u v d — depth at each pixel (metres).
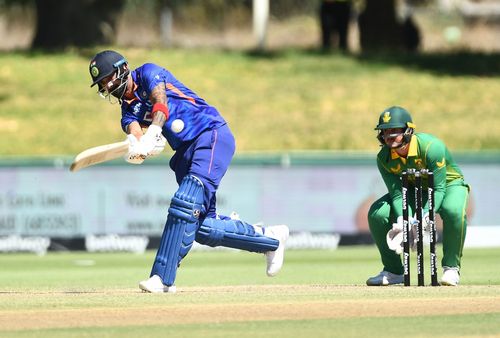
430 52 112.50
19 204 64.19
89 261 57.38
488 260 52.53
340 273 44.31
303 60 105.88
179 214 27.44
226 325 21.53
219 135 27.88
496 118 90.62
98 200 64.81
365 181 66.69
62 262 56.66
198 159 27.70
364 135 85.94
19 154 81.12
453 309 23.78
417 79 100.31
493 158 66.94
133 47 110.56
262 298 25.86
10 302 25.30
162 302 25.08
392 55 108.81
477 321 22.03
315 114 90.31
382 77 100.88
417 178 29.98
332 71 102.50
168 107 27.61
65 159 64.69
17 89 94.44
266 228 29.34
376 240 32.25
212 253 64.44
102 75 27.47
